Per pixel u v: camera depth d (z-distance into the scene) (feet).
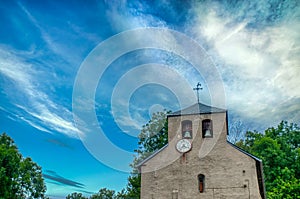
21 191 112.16
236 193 58.95
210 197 59.88
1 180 94.79
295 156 115.34
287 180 103.40
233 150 63.16
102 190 222.69
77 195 246.47
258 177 63.05
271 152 112.06
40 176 122.31
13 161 101.91
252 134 128.57
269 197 97.09
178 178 63.05
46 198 120.98
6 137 111.14
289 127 126.31
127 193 107.96
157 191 62.69
